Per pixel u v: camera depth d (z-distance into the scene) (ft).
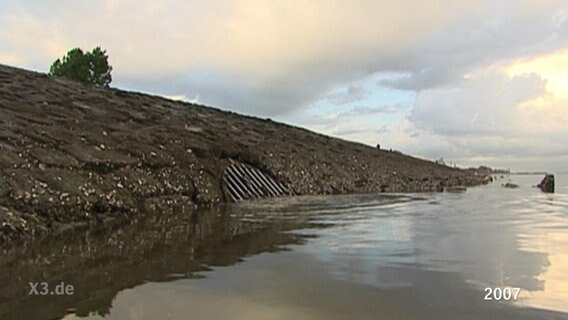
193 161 69.56
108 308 19.60
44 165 44.24
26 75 120.37
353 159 144.46
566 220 51.08
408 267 27.12
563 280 24.34
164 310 19.49
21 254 29.91
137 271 25.75
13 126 52.54
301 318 18.85
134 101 124.67
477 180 200.23
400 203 75.00
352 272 25.96
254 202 72.18
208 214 54.03
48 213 38.45
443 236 38.86
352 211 60.59
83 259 28.68
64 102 89.15
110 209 45.57
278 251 31.83
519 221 49.98
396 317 18.99
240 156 90.22
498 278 24.72
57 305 19.90
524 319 18.70
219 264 27.71
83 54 175.22
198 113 141.79
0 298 20.74
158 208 52.54
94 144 56.75
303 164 110.11
